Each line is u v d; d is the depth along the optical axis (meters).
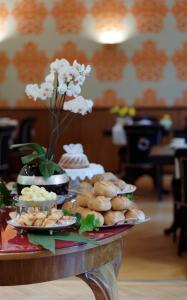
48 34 8.36
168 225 5.04
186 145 5.05
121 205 2.09
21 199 2.11
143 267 3.75
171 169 8.36
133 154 6.68
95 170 3.19
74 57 8.38
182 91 8.40
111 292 2.02
